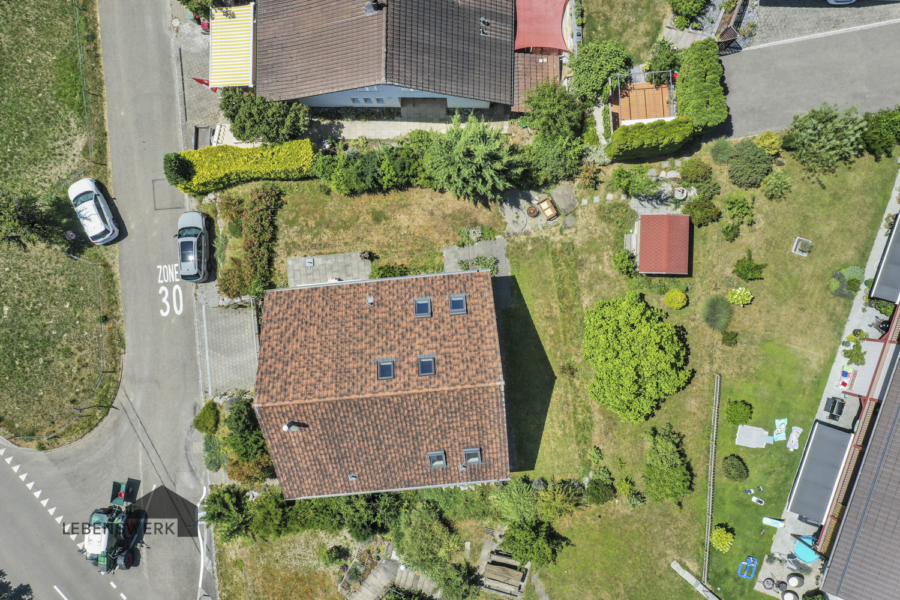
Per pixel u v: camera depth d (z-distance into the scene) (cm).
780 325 3375
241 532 3469
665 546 3434
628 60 3375
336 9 3123
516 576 3456
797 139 3203
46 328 3619
